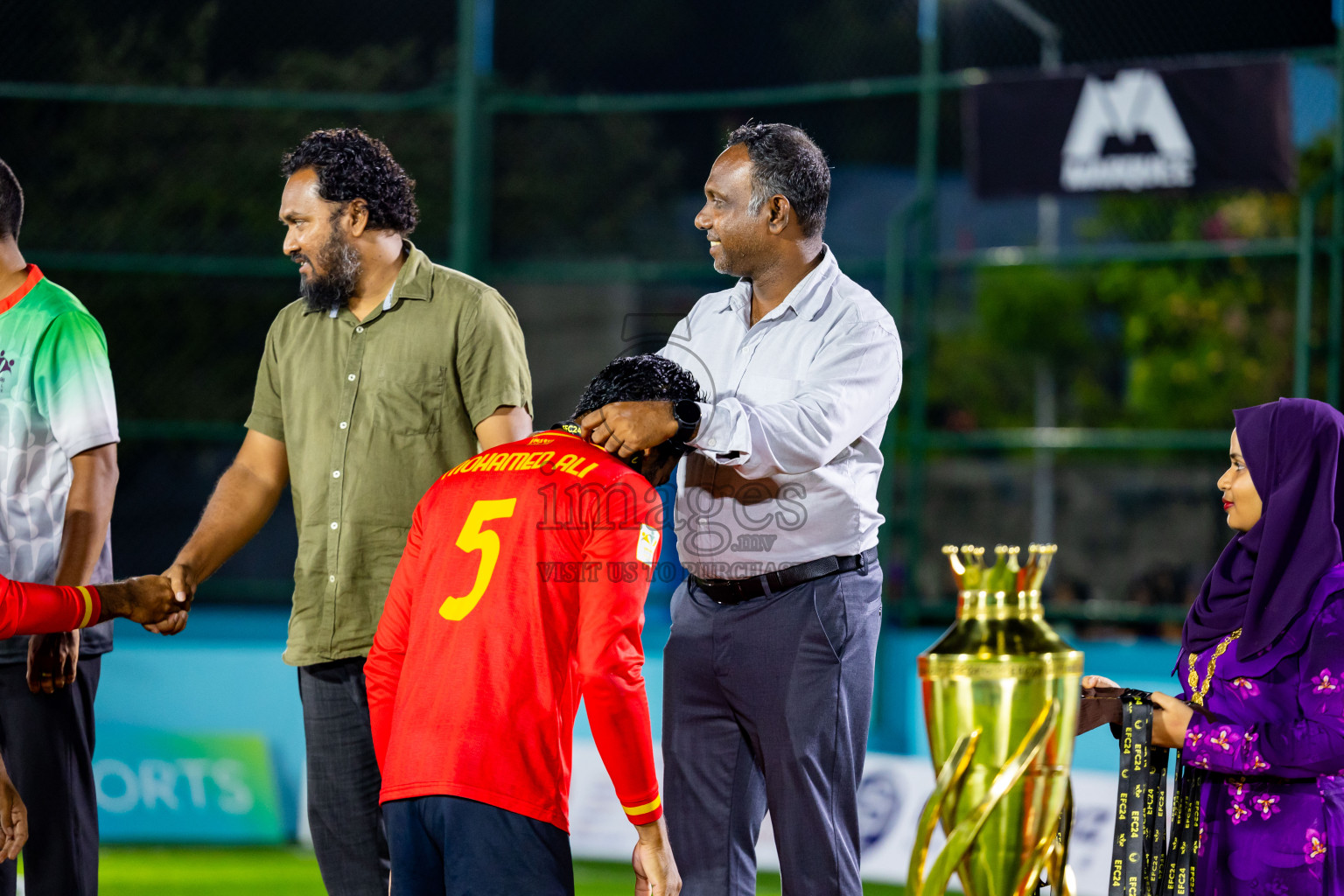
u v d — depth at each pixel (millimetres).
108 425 5418
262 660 10586
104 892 8953
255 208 16062
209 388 15727
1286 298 17109
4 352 5297
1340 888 4109
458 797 3914
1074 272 20047
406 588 4246
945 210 21375
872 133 22109
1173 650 11094
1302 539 4176
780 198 4707
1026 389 20016
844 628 4754
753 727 4820
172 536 16141
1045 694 3152
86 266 11328
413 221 5246
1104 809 8883
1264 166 10273
